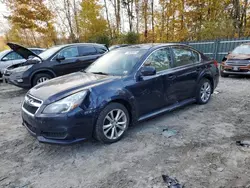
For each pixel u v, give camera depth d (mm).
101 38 21281
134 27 26422
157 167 2627
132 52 3998
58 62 6902
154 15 24984
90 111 2928
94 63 4406
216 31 17641
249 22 21484
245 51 8539
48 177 2523
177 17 23594
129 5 25969
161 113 4008
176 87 4207
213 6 21359
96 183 2379
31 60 6832
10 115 4836
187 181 2348
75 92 2938
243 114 4379
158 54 3984
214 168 2562
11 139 3557
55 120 2760
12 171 2668
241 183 2283
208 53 14016
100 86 3127
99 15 24703
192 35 22703
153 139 3377
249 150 2945
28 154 3062
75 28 24297
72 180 2449
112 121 3242
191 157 2818
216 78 5340
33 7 20031
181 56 4457
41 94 3039
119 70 3707
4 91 7512
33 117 2887
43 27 21391
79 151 3088
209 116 4324
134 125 3635
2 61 9008
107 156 2924
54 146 3264
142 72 3531
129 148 3119
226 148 3018
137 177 2453
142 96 3584
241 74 8094
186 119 4191
